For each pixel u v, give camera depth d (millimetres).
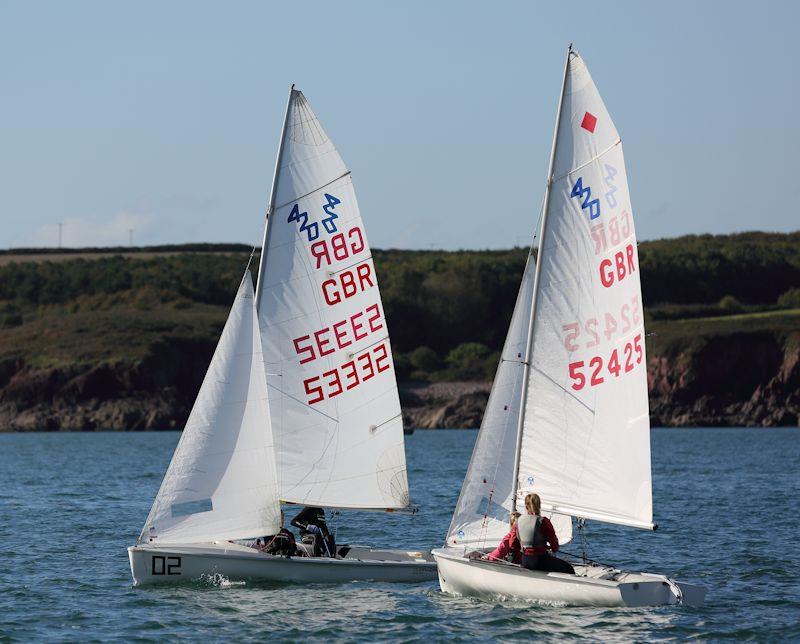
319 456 99062
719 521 139875
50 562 106875
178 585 91062
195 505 93938
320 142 99125
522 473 83188
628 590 79875
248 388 93625
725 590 90688
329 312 99500
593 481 81312
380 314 101062
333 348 99625
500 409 87000
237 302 94375
